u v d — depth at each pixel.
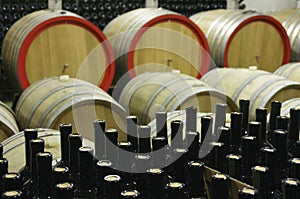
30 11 4.77
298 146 1.70
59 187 1.29
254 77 3.70
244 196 1.25
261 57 4.90
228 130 1.88
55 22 3.98
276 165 1.70
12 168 1.92
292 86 3.53
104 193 1.44
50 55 4.02
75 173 1.64
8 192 1.31
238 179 1.60
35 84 3.49
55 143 2.11
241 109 2.29
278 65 5.03
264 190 1.49
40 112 3.04
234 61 4.75
